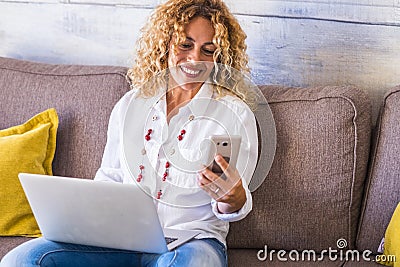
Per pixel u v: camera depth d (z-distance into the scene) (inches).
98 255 76.1
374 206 84.3
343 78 96.5
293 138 85.3
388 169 84.1
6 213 86.8
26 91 93.4
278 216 85.0
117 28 101.7
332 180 84.4
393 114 85.4
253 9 97.3
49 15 103.7
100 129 90.1
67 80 93.0
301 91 88.0
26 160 87.7
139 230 71.5
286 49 97.4
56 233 75.3
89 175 89.7
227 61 81.4
